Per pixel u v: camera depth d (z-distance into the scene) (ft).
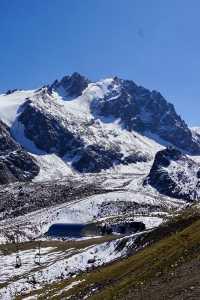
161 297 167.84
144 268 263.70
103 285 310.45
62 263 599.98
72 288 371.76
